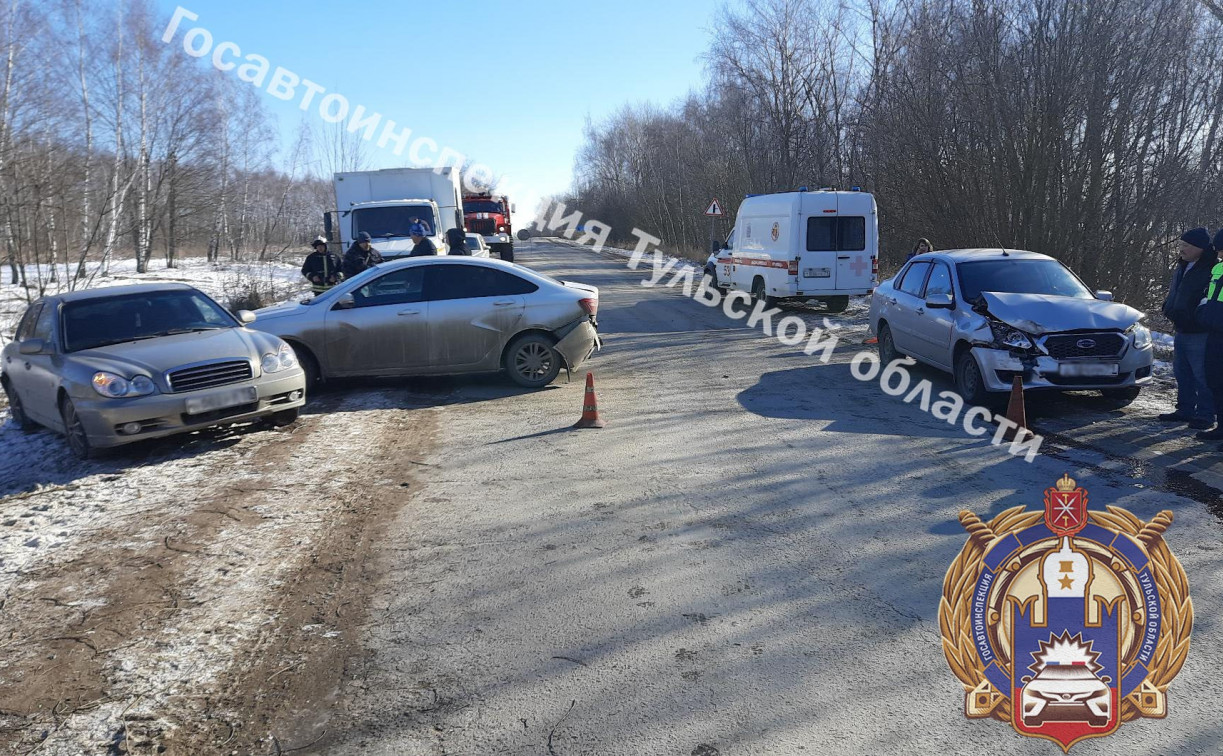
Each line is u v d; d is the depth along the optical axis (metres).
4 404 10.72
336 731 3.12
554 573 4.48
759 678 3.40
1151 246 15.76
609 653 3.63
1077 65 15.12
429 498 5.79
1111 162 15.35
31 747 3.06
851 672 3.43
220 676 3.52
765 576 4.38
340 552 4.85
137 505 5.80
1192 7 15.60
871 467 6.28
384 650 3.71
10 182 16.88
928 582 4.25
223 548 4.94
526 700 3.29
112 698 3.37
